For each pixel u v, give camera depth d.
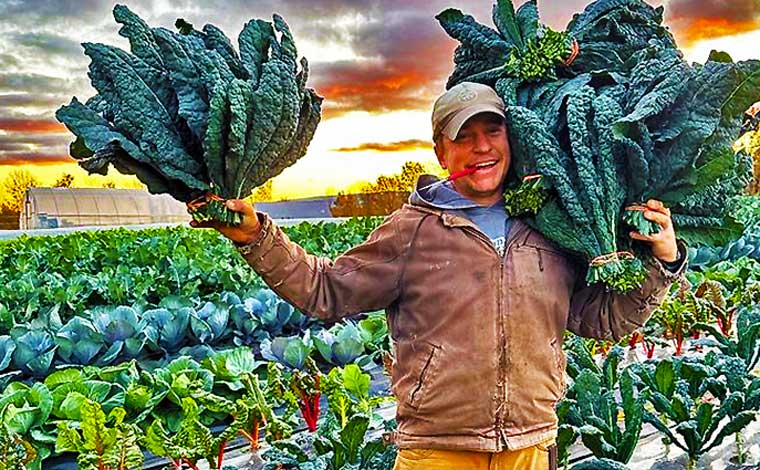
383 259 2.42
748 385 3.67
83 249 13.77
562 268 2.34
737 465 3.69
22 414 3.86
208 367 4.80
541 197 2.21
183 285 8.75
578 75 2.35
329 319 2.49
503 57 2.44
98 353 5.75
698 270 9.27
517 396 2.28
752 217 14.62
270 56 2.12
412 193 2.49
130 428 3.17
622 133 2.05
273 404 4.37
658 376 3.64
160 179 2.10
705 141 2.11
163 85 2.05
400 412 2.41
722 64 2.05
